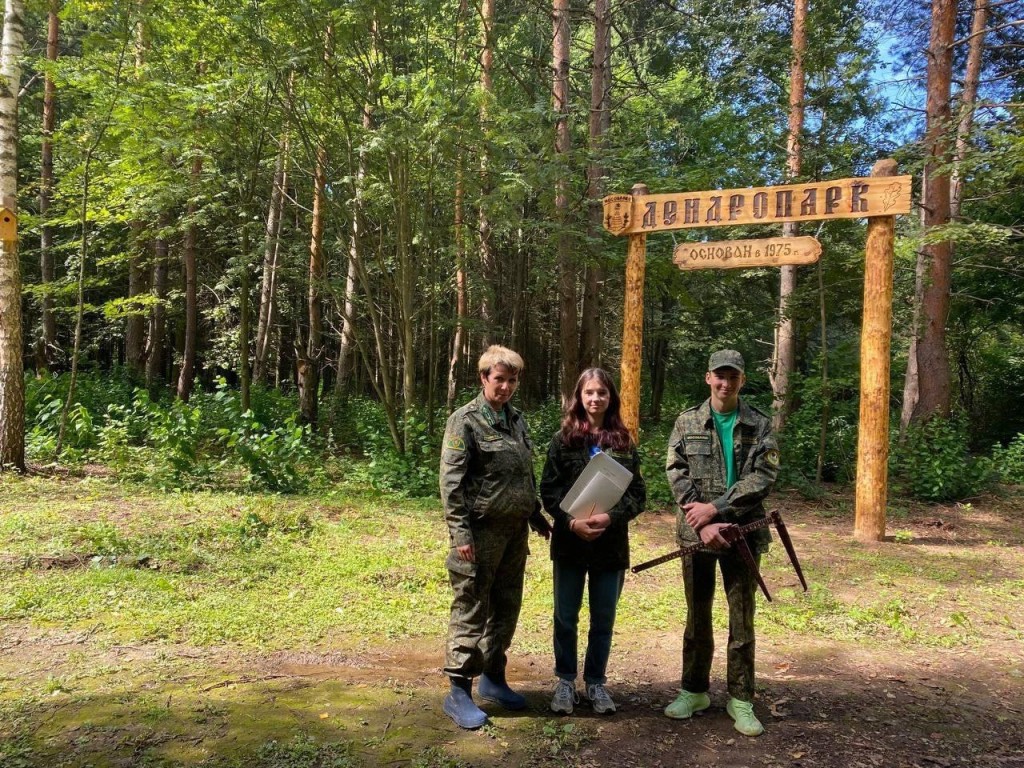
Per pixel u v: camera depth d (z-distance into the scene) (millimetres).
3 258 7812
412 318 9961
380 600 4746
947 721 3287
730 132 11930
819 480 10406
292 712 3006
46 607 4164
